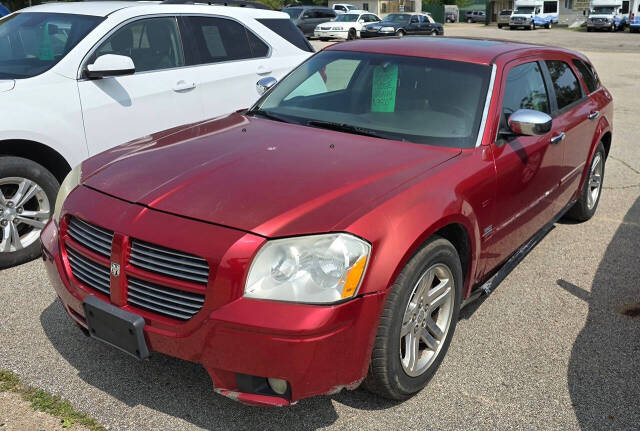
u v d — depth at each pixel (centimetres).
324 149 320
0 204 414
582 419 287
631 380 319
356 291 245
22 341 332
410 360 286
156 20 531
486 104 355
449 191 294
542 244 507
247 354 238
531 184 382
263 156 306
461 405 294
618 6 4447
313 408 287
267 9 664
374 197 268
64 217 291
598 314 390
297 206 257
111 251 262
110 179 295
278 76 623
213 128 363
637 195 648
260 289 239
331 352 241
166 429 269
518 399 300
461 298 319
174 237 250
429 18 3297
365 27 3088
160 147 329
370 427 276
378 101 372
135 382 300
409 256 262
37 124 434
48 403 282
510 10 5700
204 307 243
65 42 480
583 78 513
